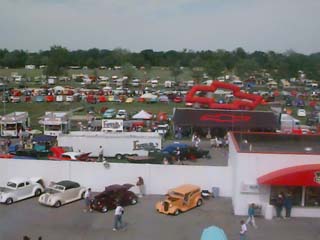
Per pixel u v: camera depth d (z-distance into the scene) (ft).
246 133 117.19
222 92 373.20
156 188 108.47
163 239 81.66
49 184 109.29
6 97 340.39
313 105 341.82
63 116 200.85
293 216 94.58
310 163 94.02
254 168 94.22
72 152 153.48
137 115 242.78
